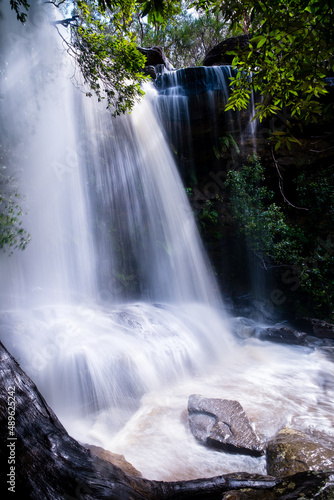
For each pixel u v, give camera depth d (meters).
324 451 3.47
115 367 4.95
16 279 6.65
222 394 5.13
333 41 1.91
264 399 4.96
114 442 3.93
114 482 2.25
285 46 2.09
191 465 3.51
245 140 10.53
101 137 8.70
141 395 4.95
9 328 4.77
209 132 10.41
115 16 4.63
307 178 10.60
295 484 2.64
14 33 5.61
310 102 2.34
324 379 5.76
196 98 10.07
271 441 3.78
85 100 8.27
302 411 4.62
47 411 2.60
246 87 2.63
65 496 2.00
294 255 9.55
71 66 7.55
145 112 9.70
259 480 2.72
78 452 2.39
